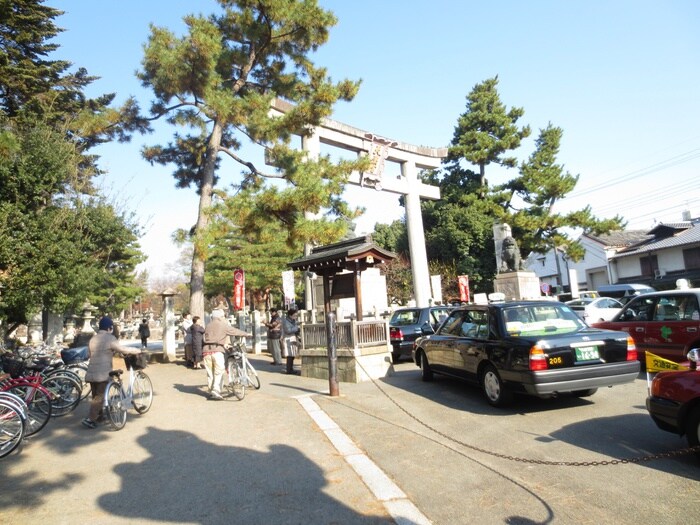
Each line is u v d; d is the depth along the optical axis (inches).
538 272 2080.5
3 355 362.0
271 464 202.5
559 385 254.8
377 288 860.0
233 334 358.9
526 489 167.6
